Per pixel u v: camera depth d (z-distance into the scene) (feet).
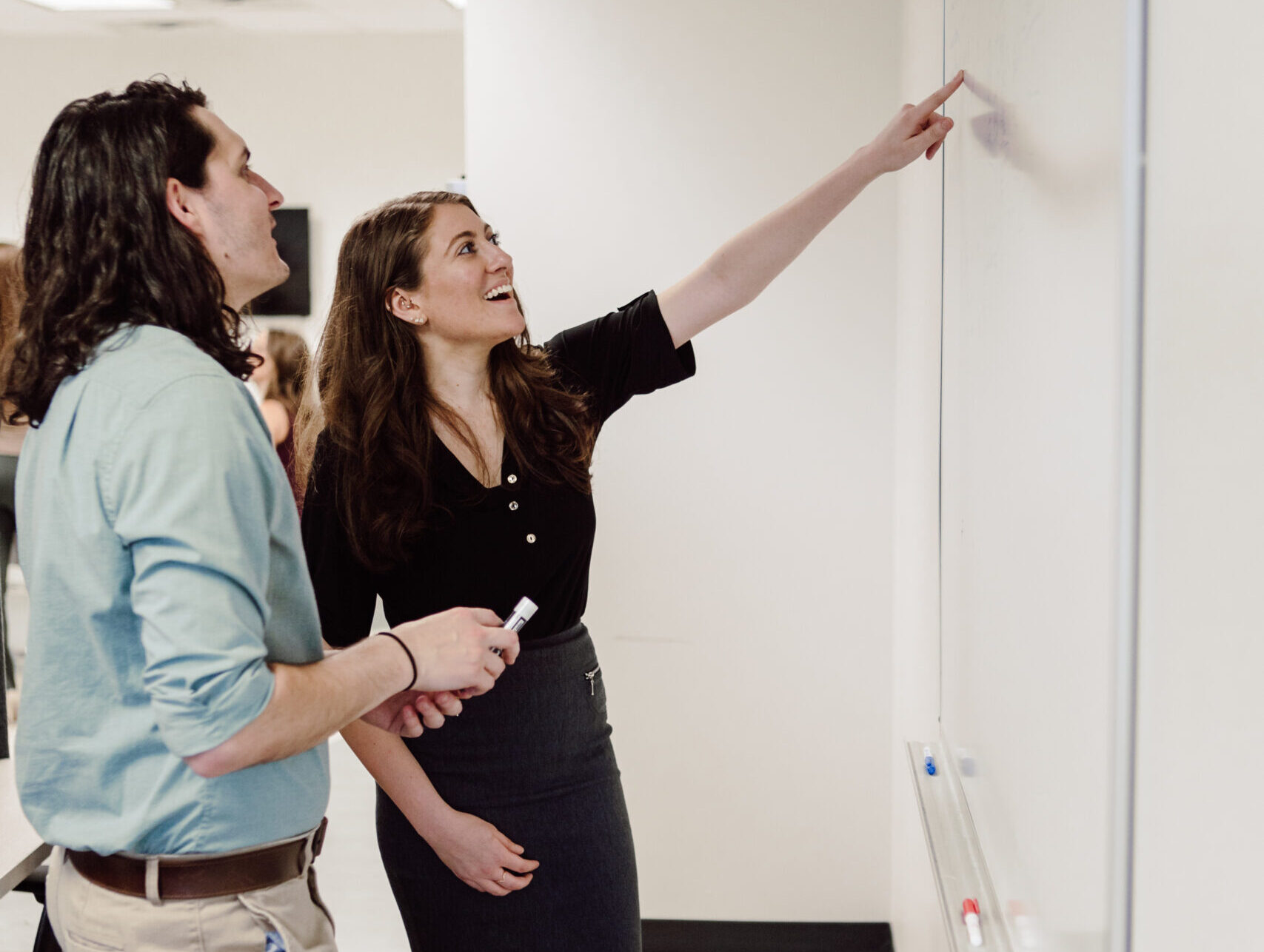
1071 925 2.40
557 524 4.89
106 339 3.07
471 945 5.00
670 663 8.32
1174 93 1.75
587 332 5.33
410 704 4.00
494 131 8.04
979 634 3.82
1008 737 3.24
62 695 3.12
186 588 2.75
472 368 4.91
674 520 8.23
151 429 2.82
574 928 4.96
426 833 4.80
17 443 5.76
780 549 8.20
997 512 3.40
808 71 7.90
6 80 19.77
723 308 5.23
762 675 8.29
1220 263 1.59
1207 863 1.67
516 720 4.83
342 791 12.12
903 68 7.60
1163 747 1.83
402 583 4.83
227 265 3.37
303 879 3.50
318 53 19.70
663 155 8.00
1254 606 1.50
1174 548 1.77
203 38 19.70
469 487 4.78
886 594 8.16
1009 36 3.14
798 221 4.99
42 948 4.00
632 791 8.44
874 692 8.24
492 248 4.89
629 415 8.17
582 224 8.05
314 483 4.82
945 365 4.82
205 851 3.21
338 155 19.86
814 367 8.05
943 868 3.97
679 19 7.92
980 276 3.74
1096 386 2.13
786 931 8.43
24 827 4.49
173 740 2.78
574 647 5.03
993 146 3.44
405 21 18.57
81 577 2.99
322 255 20.02
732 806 8.40
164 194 3.14
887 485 8.09
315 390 5.06
